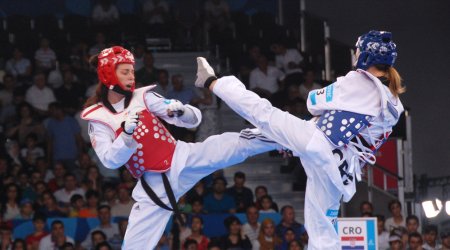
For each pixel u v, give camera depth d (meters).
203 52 26.50
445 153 25.34
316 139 9.40
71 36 27.05
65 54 26.25
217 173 20.84
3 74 24.92
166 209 9.81
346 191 9.55
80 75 24.98
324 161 9.38
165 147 9.79
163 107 9.88
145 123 9.74
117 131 9.63
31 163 21.39
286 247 18.20
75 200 19.17
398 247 18.27
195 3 28.98
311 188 9.55
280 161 22.58
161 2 28.41
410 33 26.20
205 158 9.78
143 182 9.83
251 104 9.59
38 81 23.45
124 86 9.66
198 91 23.25
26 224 18.36
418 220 19.28
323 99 9.61
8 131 22.17
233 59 26.11
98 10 27.77
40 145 21.92
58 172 20.36
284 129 9.46
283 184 21.89
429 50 26.03
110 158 9.45
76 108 23.42
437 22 26.19
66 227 18.27
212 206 19.41
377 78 9.53
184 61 26.20
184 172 9.82
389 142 21.62
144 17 28.36
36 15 29.00
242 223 18.59
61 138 21.77
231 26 27.34
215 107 21.92
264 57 24.27
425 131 25.47
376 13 26.75
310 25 26.23
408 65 25.95
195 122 10.02
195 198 19.20
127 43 26.38
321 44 25.36
